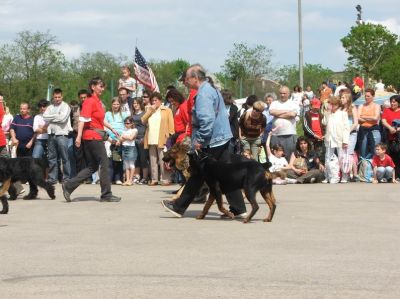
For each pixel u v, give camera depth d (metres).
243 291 6.02
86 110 12.90
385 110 17.72
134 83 20.11
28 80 45.97
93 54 50.94
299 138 17.52
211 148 10.70
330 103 17.45
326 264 7.17
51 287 6.20
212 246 8.25
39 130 17.86
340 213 11.34
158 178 17.33
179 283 6.32
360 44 81.44
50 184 13.77
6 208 11.55
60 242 8.59
